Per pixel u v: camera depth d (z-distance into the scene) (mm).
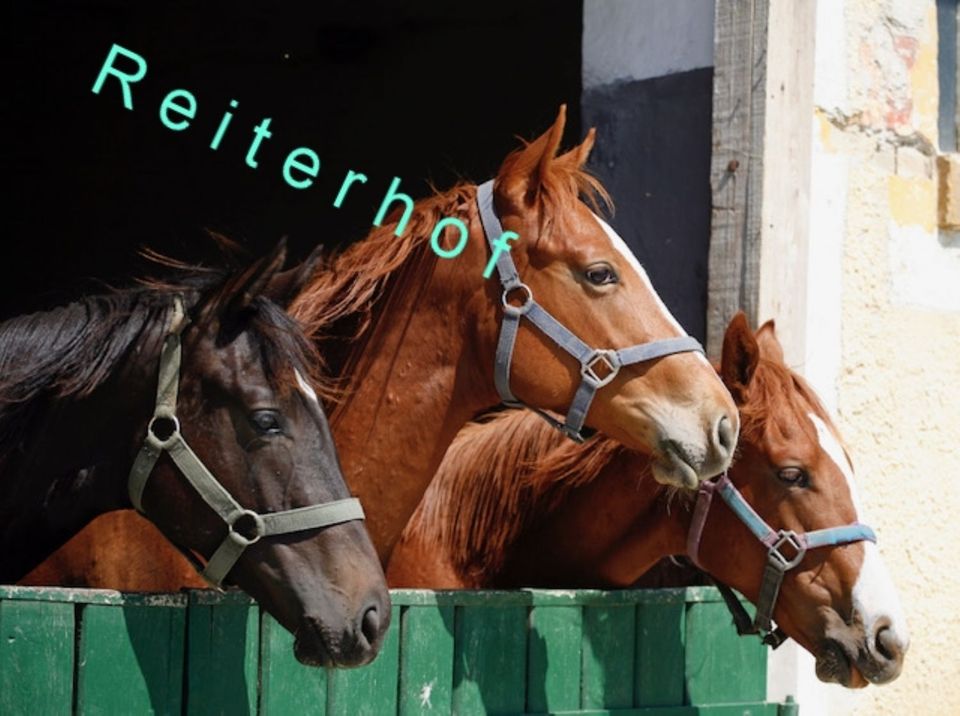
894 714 7285
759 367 5750
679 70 6797
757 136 6477
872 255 7250
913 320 7539
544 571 6191
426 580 6133
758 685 6137
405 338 5660
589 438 5965
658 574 6703
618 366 5273
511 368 5449
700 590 5910
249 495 4301
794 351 6598
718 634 5984
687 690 5855
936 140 7867
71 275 13695
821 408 5770
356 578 4277
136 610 4309
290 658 4637
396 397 5641
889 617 5441
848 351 7066
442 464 6402
